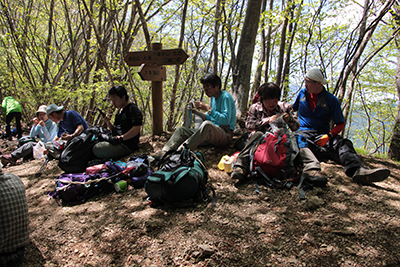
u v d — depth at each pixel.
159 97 4.18
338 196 2.36
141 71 3.72
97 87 5.89
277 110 2.93
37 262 1.92
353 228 1.93
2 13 6.32
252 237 1.93
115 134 3.60
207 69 8.29
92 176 2.80
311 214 2.14
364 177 2.45
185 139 3.34
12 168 4.12
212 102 3.53
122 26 5.82
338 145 2.79
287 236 1.91
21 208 1.86
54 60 9.55
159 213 2.35
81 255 1.94
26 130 8.11
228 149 3.58
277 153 2.57
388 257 1.64
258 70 5.90
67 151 3.15
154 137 4.23
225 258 1.75
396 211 2.08
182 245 1.90
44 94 6.32
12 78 7.83
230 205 2.36
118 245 2.00
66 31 9.03
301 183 2.50
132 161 3.10
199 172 2.51
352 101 12.60
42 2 7.93
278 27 6.22
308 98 3.08
